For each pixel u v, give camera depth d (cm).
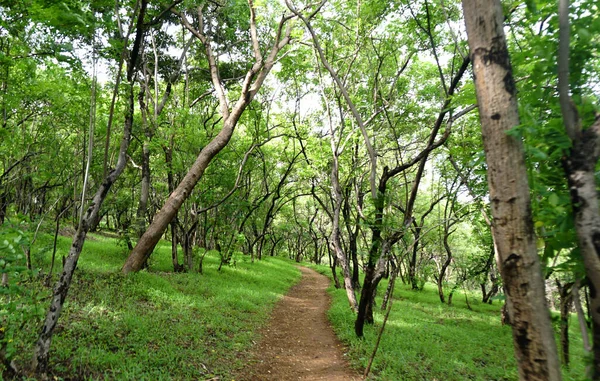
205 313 870
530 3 287
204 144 1423
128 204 1789
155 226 1124
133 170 1667
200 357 600
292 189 2405
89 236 1802
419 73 1193
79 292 789
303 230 3553
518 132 201
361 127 611
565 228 230
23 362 430
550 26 279
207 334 731
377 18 920
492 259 1681
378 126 1305
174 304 879
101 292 813
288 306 1319
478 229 1352
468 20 224
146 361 529
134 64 534
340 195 1163
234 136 1858
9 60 585
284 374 634
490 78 213
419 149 1331
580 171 215
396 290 2019
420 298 1852
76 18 455
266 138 1811
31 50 626
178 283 1161
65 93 783
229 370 591
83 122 696
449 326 1152
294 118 1598
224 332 782
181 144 1352
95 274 973
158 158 1440
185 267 1470
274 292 1525
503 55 213
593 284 208
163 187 1538
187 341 663
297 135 1512
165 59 1541
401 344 809
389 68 1180
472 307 1783
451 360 736
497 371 706
